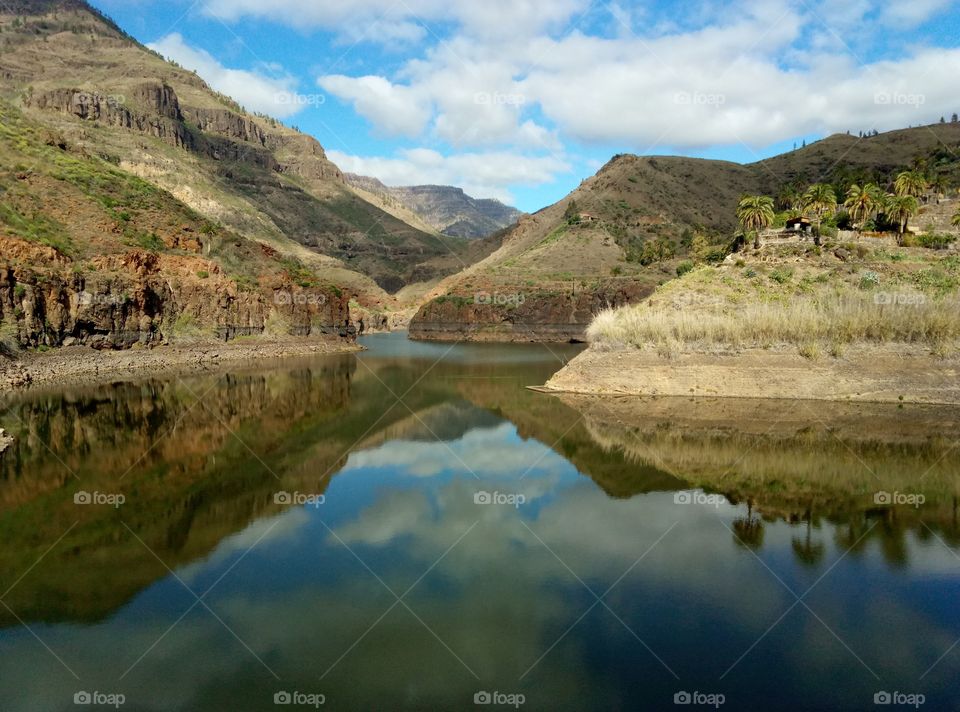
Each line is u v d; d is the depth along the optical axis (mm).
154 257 87250
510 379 63594
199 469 29938
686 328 50281
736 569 18797
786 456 31156
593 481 27797
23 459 30969
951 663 13961
